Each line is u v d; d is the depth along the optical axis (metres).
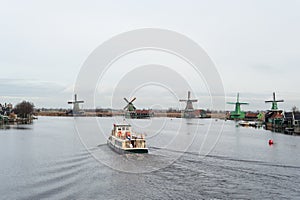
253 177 44.78
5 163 54.25
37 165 52.41
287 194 37.84
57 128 134.38
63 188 39.59
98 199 35.91
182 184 41.31
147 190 38.81
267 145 82.38
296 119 140.62
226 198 36.47
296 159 59.28
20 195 37.09
